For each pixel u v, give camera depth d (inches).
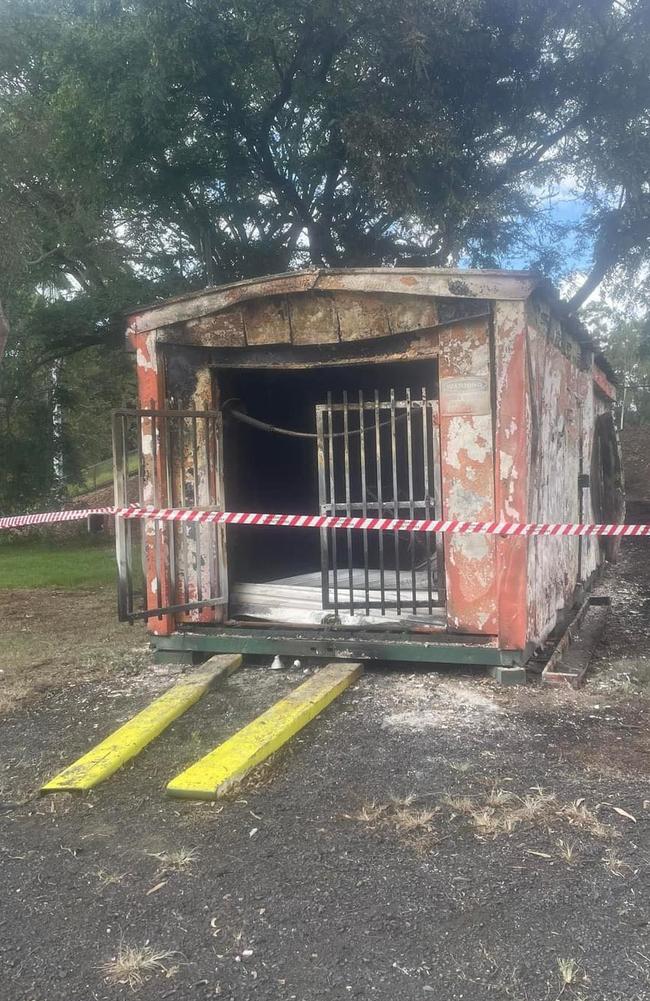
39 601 394.3
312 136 562.6
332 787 150.4
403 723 181.6
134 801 148.3
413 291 208.4
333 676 206.7
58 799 150.0
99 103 464.4
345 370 317.4
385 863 123.3
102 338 716.0
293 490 340.8
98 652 263.0
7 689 221.0
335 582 226.4
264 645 226.1
